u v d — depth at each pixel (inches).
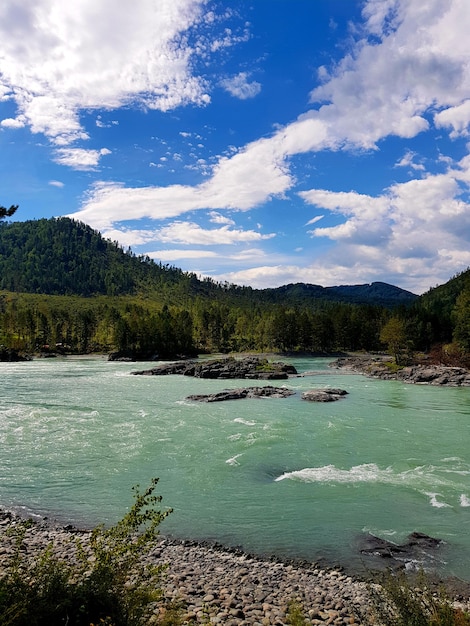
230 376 3435.0
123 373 3794.3
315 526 797.2
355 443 1357.0
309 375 3708.2
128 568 447.8
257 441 1376.7
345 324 6466.5
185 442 1362.0
